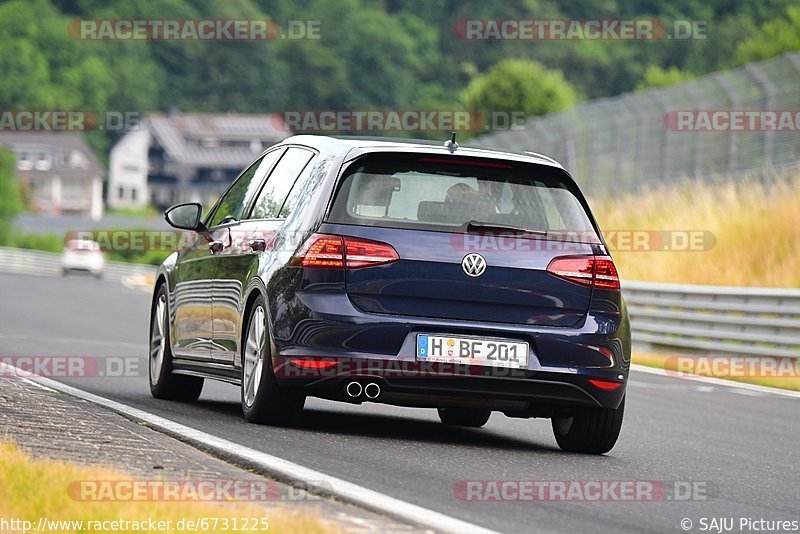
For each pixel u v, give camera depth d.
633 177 118.31
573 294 30.83
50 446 24.81
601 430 31.81
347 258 30.08
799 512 25.27
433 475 25.97
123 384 42.75
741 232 97.81
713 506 25.14
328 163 31.44
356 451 28.52
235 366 33.00
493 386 30.28
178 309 37.38
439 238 30.33
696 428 40.84
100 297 128.38
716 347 73.62
